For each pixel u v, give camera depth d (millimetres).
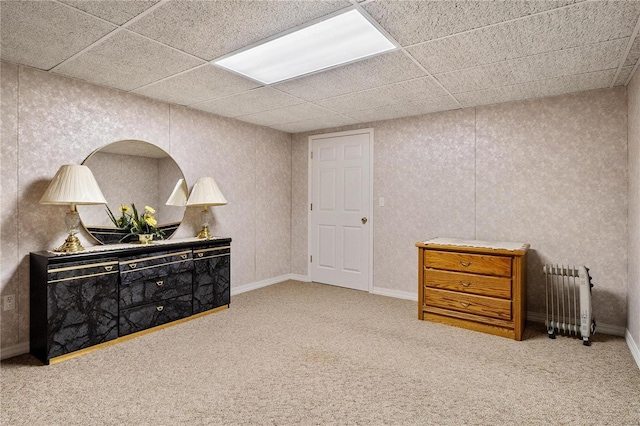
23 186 2639
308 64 2596
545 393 2078
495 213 3602
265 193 4773
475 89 3131
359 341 2863
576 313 3211
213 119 4062
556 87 3062
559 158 3273
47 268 2426
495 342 2846
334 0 1774
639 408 1923
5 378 2246
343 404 1956
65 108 2848
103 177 3088
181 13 1896
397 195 4238
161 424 1771
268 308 3762
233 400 1992
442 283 3270
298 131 5047
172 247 3211
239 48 2328
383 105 3666
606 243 3078
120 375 2283
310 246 5027
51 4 1791
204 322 3316
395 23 1993
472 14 1889
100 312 2699
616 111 3025
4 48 2318
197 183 3707
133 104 3301
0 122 2523
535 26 2008
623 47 2256
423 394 2064
